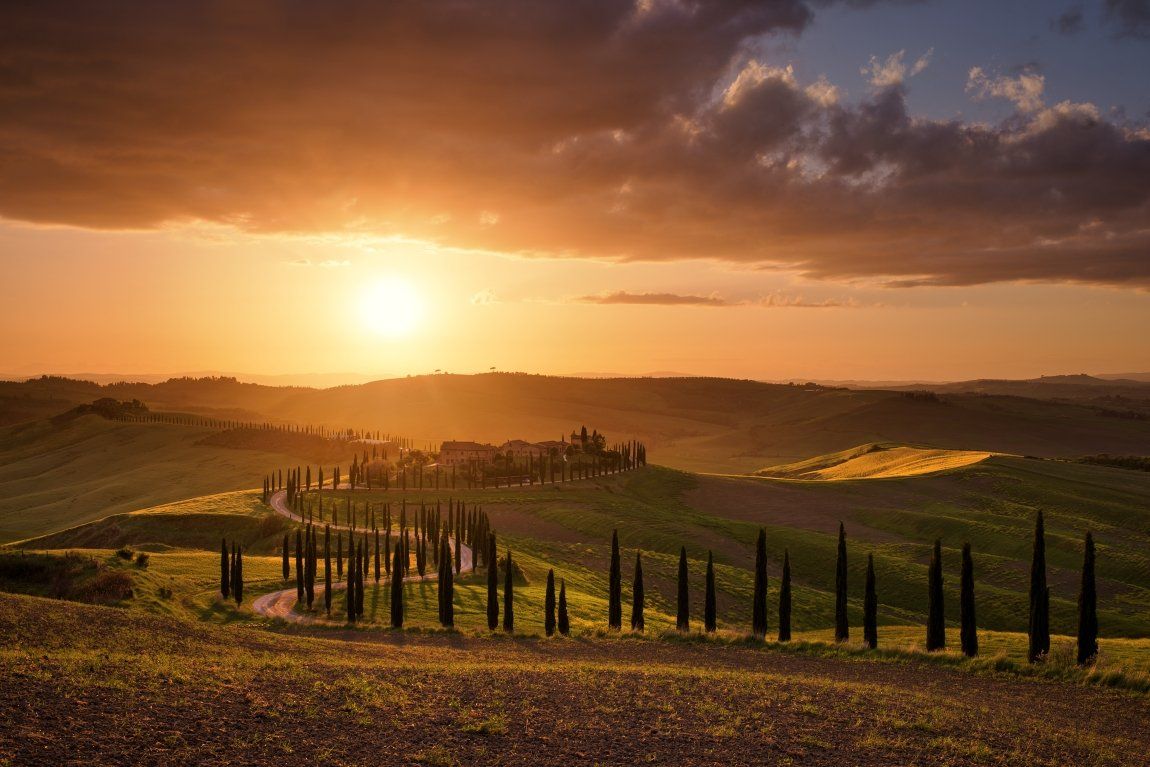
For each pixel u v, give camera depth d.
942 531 175.00
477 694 35.59
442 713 31.73
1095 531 171.75
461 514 149.38
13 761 21.58
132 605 78.62
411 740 27.97
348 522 173.25
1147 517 178.12
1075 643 63.91
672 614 116.69
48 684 28.64
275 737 26.69
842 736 32.78
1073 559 150.12
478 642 71.25
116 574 84.06
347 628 79.31
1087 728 38.84
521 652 63.34
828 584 145.00
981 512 191.12
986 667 54.44
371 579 113.38
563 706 34.50
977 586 135.38
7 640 38.59
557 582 124.88
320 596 98.69
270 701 30.86
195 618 80.38
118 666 33.09
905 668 55.03
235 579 91.12
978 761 30.86
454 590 104.69
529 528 179.38
